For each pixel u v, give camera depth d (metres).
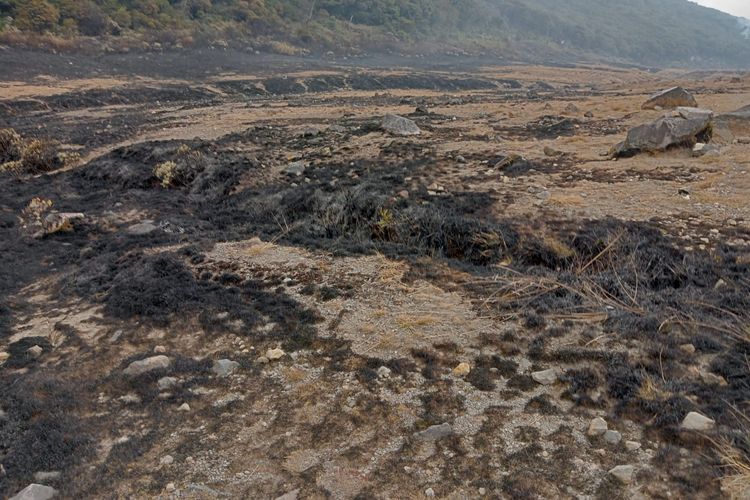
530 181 11.56
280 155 15.18
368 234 10.43
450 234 9.68
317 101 28.72
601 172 11.77
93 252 10.33
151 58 42.44
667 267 7.84
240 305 7.45
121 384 5.89
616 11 184.12
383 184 11.96
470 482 4.34
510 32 118.88
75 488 4.43
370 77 45.44
